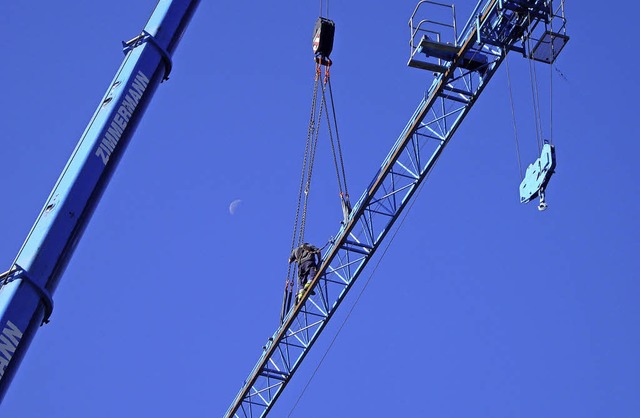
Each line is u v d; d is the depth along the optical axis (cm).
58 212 2823
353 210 4622
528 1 4175
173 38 3309
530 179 3975
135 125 3098
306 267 4684
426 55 4372
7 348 2628
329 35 4641
